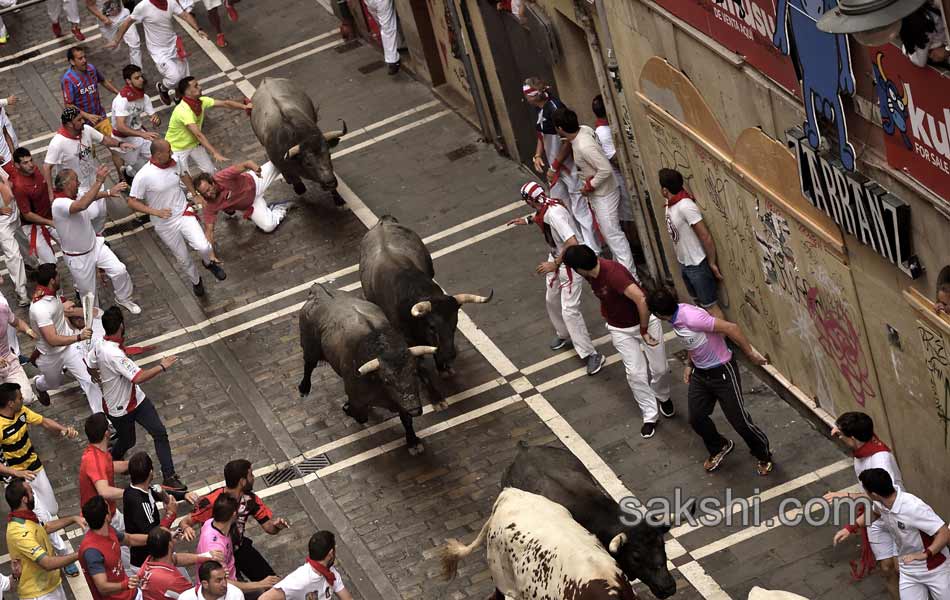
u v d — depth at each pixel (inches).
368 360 710.5
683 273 730.2
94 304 916.0
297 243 944.9
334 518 716.7
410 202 956.0
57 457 804.0
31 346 914.1
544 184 924.0
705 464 684.1
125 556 677.9
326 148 932.6
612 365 768.3
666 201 719.7
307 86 1131.3
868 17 422.6
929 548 531.8
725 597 616.4
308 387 797.2
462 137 1013.2
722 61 626.2
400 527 701.9
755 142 622.8
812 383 675.4
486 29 910.4
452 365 799.7
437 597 654.5
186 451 785.6
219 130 1104.2
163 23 1127.6
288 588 580.4
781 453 679.1
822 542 629.0
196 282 909.2
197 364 854.5
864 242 550.0
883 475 530.0
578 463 617.6
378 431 768.3
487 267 870.4
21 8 1386.6
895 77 485.4
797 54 547.2
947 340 527.2
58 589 654.5
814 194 573.3
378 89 1102.4
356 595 669.3
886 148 509.4
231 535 627.5
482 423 754.2
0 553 745.6
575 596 533.3
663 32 671.8
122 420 738.2
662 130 711.7
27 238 948.6
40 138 1156.5
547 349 793.6
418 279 756.0
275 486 746.8
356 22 1176.8
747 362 733.9
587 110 834.2
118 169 1020.5
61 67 1268.5
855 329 602.5
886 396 601.3
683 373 746.8
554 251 741.3
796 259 629.6
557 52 820.6
